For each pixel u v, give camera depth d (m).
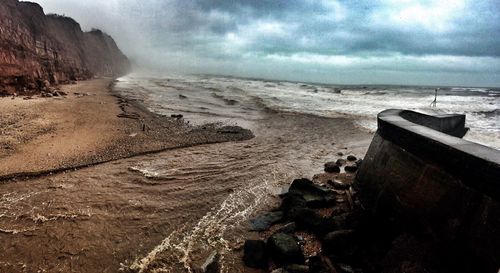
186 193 9.26
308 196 8.42
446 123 11.14
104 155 12.56
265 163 12.62
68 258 5.94
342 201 8.44
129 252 6.21
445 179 4.84
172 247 6.43
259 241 6.17
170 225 7.33
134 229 7.08
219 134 17.94
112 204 8.27
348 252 5.59
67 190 9.07
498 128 19.28
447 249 4.38
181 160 12.59
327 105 34.97
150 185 9.77
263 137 17.86
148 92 42.62
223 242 6.65
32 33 37.41
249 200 8.89
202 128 19.52
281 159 13.30
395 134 6.74
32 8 42.22
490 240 3.77
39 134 14.67
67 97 28.75
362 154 14.32
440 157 5.04
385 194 6.36
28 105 21.81
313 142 16.73
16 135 14.06
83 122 18.33
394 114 8.66
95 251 6.19
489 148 4.71
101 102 27.42
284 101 38.66
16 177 9.72
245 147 15.31
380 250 5.48
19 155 11.63
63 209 7.86
